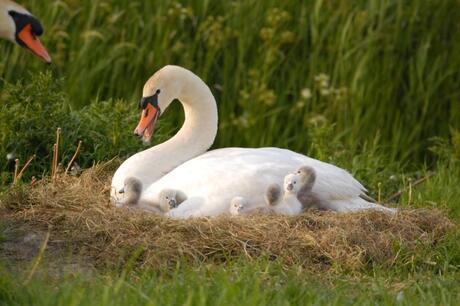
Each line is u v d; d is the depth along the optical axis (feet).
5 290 31.07
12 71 59.36
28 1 61.57
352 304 32.81
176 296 31.55
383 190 49.65
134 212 39.24
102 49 60.34
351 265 36.96
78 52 60.23
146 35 61.16
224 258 37.06
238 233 37.86
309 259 37.32
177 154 44.09
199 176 40.68
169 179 41.29
